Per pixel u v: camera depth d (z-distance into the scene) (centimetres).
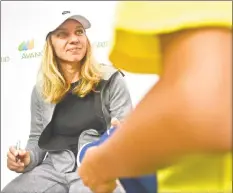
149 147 27
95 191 33
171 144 26
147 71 38
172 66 28
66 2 108
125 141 28
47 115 104
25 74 110
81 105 101
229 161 27
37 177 102
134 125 28
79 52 103
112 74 99
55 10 108
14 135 109
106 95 98
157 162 28
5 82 113
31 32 111
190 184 29
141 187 34
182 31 27
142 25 28
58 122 102
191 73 26
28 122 108
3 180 107
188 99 26
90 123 98
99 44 102
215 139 25
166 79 28
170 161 27
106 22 103
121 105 96
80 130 99
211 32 27
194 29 27
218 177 28
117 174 30
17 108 110
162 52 30
